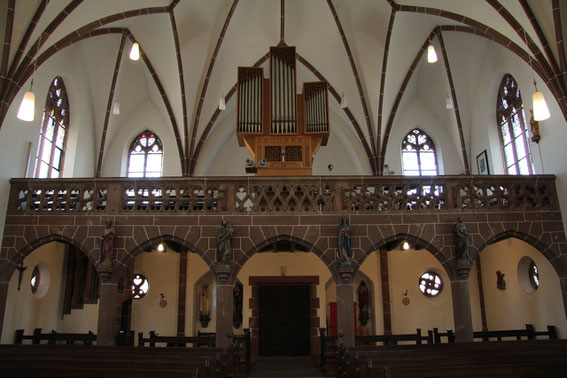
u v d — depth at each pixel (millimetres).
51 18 17734
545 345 13727
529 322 20797
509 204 17812
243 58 25203
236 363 14945
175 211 17422
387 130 25188
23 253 17234
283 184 17703
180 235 17172
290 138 21047
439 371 9445
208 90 24812
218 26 23125
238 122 21031
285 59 22203
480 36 22266
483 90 23625
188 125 24781
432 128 27078
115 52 23562
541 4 17094
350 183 17734
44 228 17344
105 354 12031
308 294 25750
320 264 25469
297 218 17328
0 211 17234
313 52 25375
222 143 28141
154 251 25922
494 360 11016
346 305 16547
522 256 21203
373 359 11117
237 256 17000
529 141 20344
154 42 23266
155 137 27094
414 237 17312
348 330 16344
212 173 27922
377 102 24641
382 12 22219
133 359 11797
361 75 24625
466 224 17422
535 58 17922
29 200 17688
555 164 18234
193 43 23156
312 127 21016
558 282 18672
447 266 17109
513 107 21891
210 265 16953
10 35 16891
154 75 24562
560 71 17344
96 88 24547
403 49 23609
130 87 25891
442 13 20469
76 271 22922
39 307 20438
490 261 24141
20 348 13789
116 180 17719
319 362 22219
